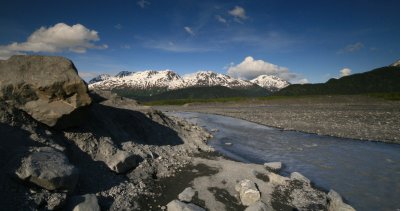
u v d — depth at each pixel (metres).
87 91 15.22
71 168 11.78
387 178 17.75
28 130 13.38
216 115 75.06
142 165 17.03
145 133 24.03
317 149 26.39
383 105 83.38
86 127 16.84
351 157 23.08
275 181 16.00
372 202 14.20
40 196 10.47
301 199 14.03
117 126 21.09
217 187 15.14
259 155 24.45
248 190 13.49
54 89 14.40
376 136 31.58
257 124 48.94
